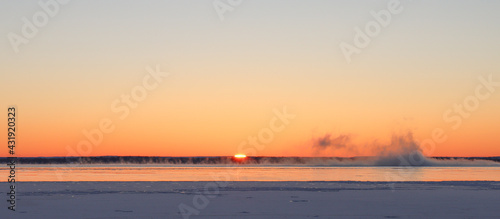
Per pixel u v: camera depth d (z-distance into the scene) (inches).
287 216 719.7
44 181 1483.8
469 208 809.5
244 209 790.5
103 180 1572.3
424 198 965.8
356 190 1147.9
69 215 724.7
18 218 696.4
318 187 1237.7
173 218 699.4
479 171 2805.1
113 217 707.4
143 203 869.2
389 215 732.7
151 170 2896.2
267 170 2930.6
